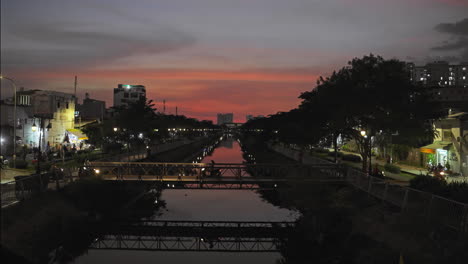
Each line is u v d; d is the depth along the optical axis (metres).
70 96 62.03
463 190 17.78
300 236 24.14
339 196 25.00
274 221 28.44
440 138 38.75
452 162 36.00
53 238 19.62
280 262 19.84
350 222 21.62
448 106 49.47
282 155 66.19
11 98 56.53
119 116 58.47
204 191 42.09
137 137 61.84
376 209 20.86
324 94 33.38
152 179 29.12
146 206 32.84
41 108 55.09
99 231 25.14
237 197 38.44
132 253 21.45
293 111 59.62
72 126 62.56
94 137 56.75
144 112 60.03
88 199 25.84
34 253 17.02
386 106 29.17
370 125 29.98
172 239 24.38
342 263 17.94
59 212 21.61
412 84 30.30
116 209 28.84
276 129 75.81
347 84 31.08
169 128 96.00
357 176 27.81
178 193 40.88
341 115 30.56
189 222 27.03
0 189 19.89
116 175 29.72
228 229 26.08
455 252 12.84
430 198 17.42
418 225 15.88
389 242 16.31
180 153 77.50
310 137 42.97
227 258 20.98
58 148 53.47
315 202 26.02
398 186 20.94
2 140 45.09
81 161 38.94
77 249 21.48
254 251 22.02
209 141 161.62
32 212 19.73
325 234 22.50
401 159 46.34
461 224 14.60
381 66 30.89
